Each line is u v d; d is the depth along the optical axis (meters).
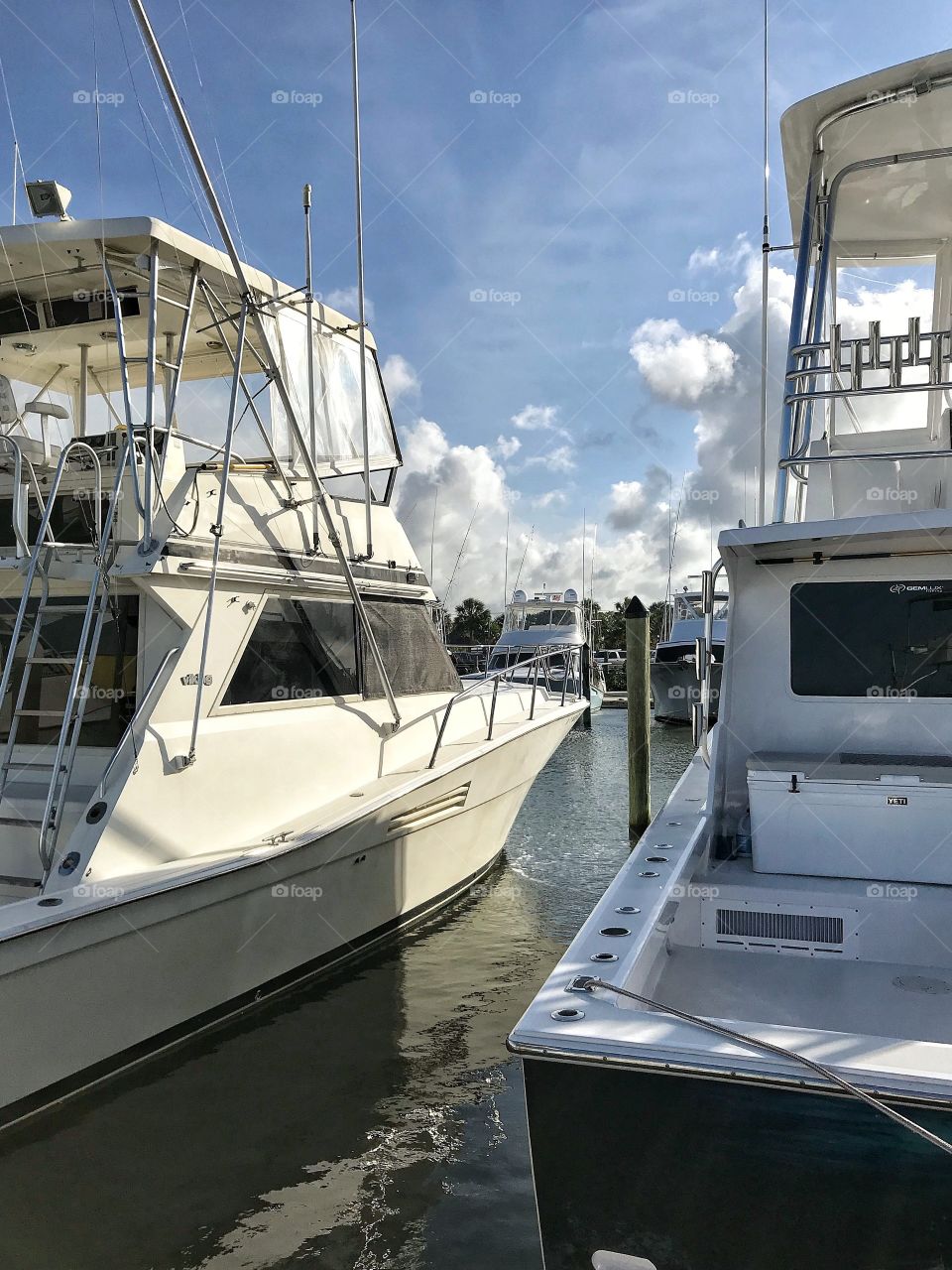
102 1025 3.86
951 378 4.38
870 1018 2.63
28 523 4.72
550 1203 2.01
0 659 4.96
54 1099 3.68
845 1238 1.80
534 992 5.25
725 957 3.13
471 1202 3.36
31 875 4.22
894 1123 1.74
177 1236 3.15
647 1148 1.90
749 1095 1.81
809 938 3.15
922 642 3.85
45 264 4.82
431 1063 4.39
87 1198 3.34
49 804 3.90
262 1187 3.42
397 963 5.66
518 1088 4.16
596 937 2.50
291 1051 4.48
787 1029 1.93
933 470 4.71
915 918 3.09
